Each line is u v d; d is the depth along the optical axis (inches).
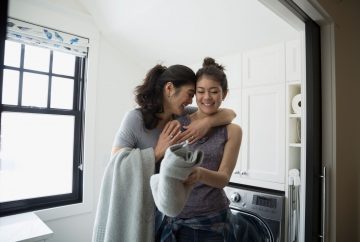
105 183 27.9
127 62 92.2
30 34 68.2
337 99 43.4
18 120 71.3
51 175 77.5
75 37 77.2
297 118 65.8
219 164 31.8
